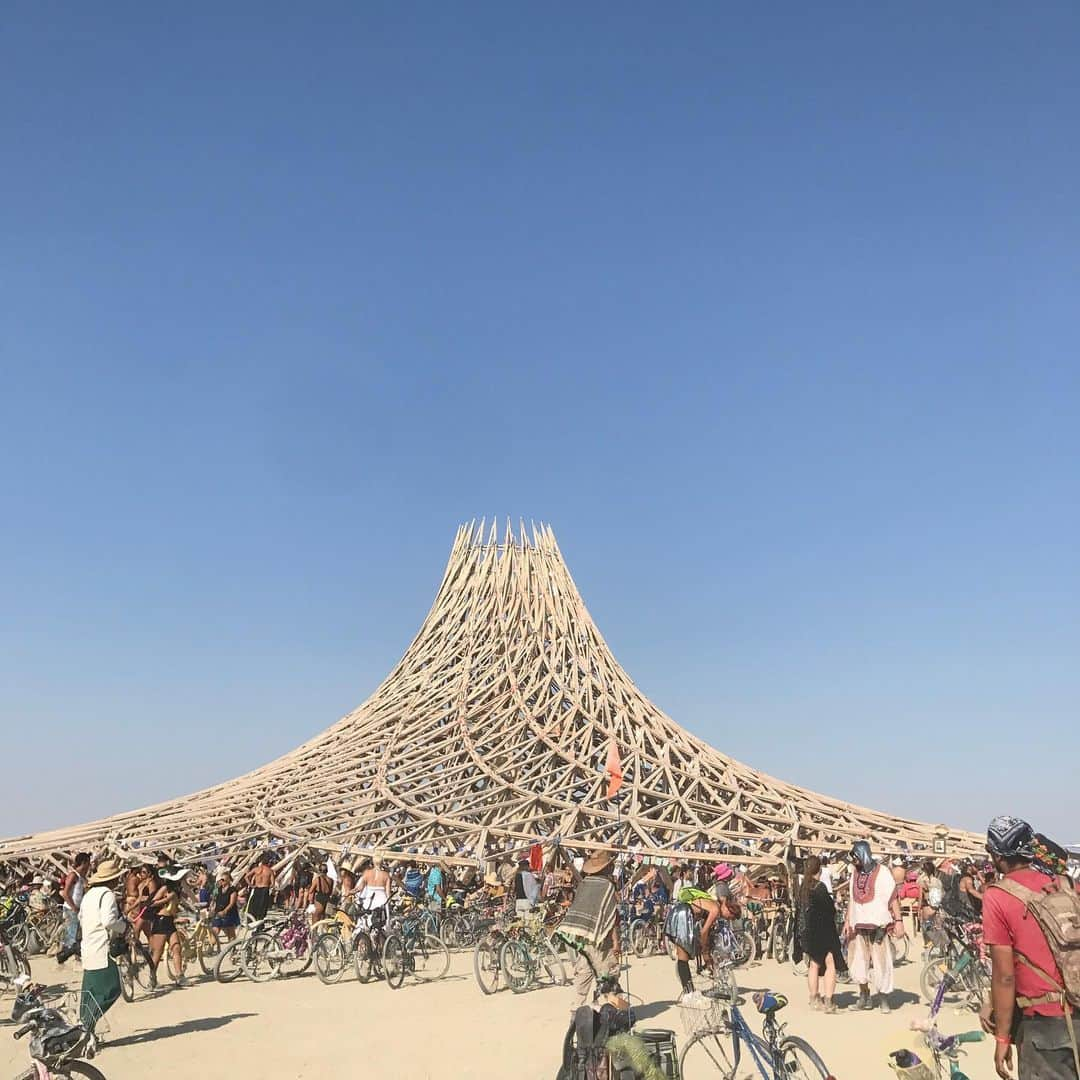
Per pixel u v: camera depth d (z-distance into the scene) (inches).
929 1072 323.0
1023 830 270.2
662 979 776.3
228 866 1455.5
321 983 762.8
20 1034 402.0
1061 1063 249.9
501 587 2192.4
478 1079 461.7
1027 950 256.7
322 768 1835.6
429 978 788.0
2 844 1585.9
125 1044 551.2
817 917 607.2
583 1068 347.9
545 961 729.6
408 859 1334.9
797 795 1883.6
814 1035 536.7
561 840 1344.7
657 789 1841.8
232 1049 534.6
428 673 2074.3
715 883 815.1
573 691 2020.2
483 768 1761.8
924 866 1214.3
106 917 539.5
